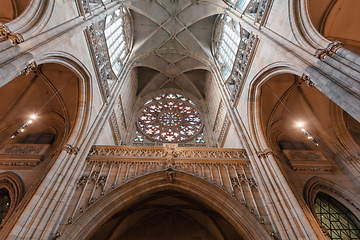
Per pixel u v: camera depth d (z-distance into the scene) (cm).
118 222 1191
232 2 1759
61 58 999
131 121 2211
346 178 1110
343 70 648
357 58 630
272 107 1389
